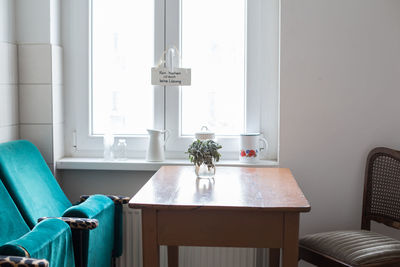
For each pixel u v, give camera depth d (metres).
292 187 2.12
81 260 2.08
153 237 1.88
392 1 2.61
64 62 2.92
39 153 2.55
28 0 2.73
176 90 2.89
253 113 2.86
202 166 2.29
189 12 2.88
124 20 2.90
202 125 2.92
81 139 2.95
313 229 2.73
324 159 2.69
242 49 2.88
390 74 2.64
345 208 2.71
